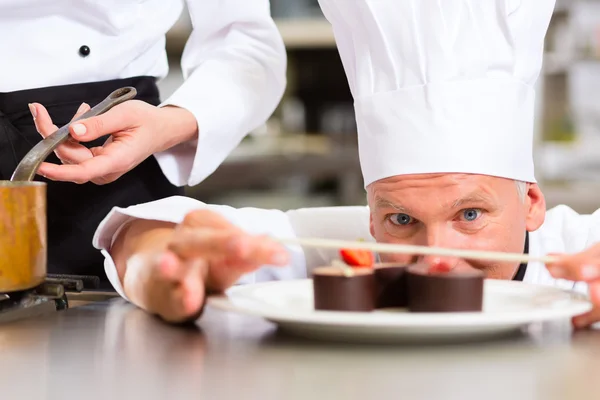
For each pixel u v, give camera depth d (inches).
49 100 60.6
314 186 207.6
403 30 48.8
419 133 48.1
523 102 50.3
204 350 35.7
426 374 31.5
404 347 35.7
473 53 48.5
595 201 195.0
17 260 40.6
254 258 35.0
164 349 36.0
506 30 48.8
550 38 210.7
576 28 210.8
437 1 48.3
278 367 32.7
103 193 63.4
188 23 190.4
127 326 40.9
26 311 44.1
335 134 208.1
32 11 59.7
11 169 60.4
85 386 30.5
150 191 65.2
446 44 48.4
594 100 215.8
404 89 48.8
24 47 60.1
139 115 54.6
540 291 41.7
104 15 60.9
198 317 40.7
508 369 32.1
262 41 68.3
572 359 33.7
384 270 40.4
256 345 36.5
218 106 62.9
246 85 66.0
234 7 66.9
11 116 60.2
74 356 34.9
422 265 41.2
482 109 48.3
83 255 63.4
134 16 62.4
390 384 30.2
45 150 46.9
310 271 60.3
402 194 48.5
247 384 30.3
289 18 208.1
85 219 63.1
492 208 48.6
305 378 31.0
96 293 51.4
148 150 55.7
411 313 37.9
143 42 63.2
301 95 214.4
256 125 69.3
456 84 48.1
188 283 38.8
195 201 54.4
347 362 33.3
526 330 39.2
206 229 37.9
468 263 49.0
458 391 29.2
